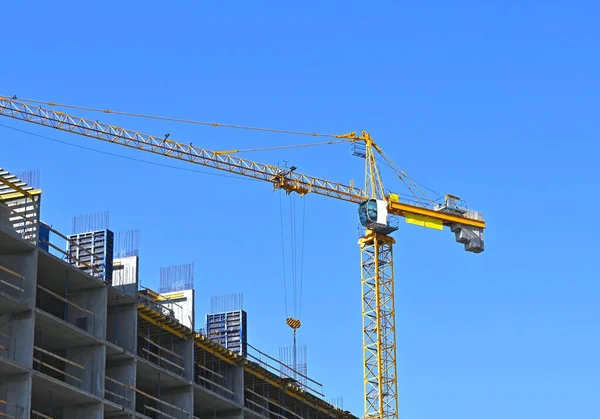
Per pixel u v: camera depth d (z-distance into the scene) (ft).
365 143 538.47
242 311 376.68
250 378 332.60
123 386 277.44
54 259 263.70
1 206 266.36
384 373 499.92
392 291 511.81
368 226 511.81
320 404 357.82
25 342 250.16
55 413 274.36
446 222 530.68
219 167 501.97
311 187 520.42
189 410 297.53
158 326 296.30
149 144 487.61
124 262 295.28
